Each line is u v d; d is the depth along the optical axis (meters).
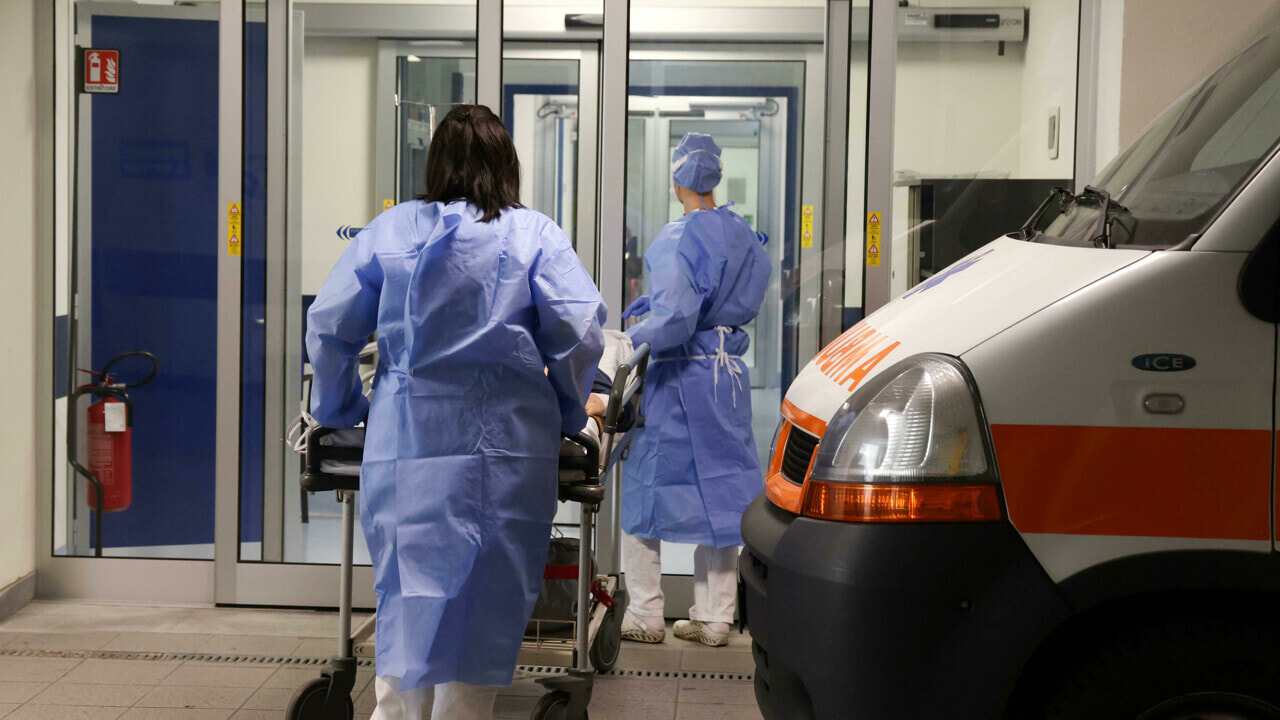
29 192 4.47
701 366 4.11
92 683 3.71
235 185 4.47
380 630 2.67
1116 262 2.24
